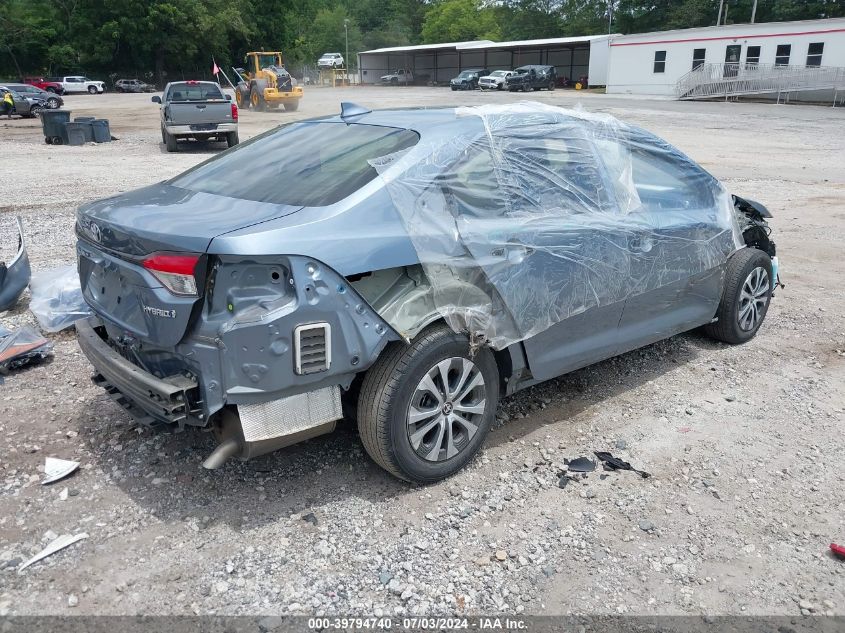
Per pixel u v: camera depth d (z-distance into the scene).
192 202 3.30
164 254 2.81
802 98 37.62
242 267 2.78
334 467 3.57
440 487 3.44
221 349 2.77
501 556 2.95
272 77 31.70
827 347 5.38
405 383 3.15
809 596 2.78
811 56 36.53
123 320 3.13
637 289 4.20
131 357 3.21
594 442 3.90
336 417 3.09
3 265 5.66
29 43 65.38
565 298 3.75
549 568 2.90
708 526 3.19
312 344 2.88
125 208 3.29
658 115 28.42
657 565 2.94
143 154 17.05
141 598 2.68
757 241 5.56
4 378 4.56
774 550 3.04
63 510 3.18
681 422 4.15
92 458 3.61
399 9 103.00
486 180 3.53
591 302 3.91
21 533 3.02
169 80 70.00
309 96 47.22
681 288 4.59
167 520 3.13
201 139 17.66
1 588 2.71
